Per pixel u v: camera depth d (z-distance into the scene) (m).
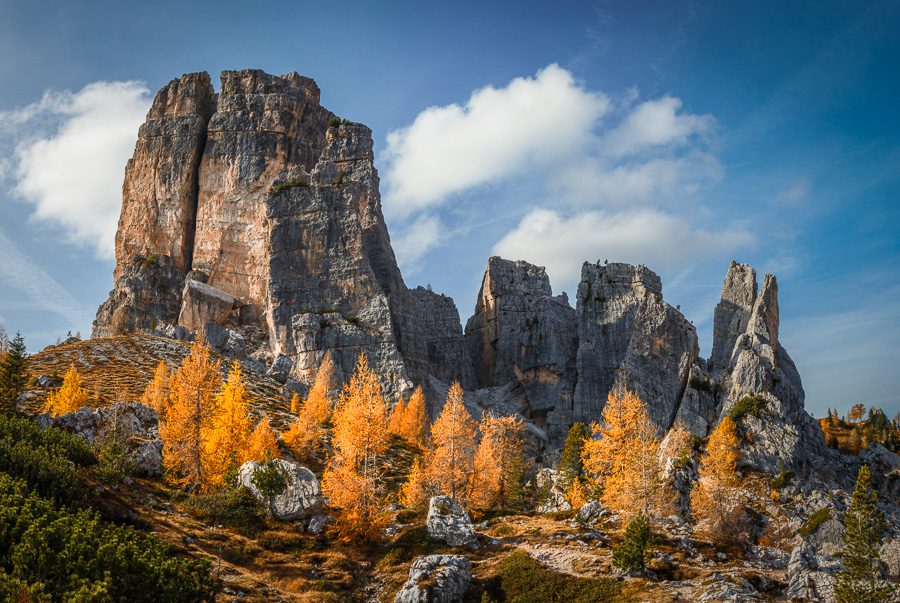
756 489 125.06
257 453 93.25
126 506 69.25
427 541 77.00
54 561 46.34
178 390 90.69
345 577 68.19
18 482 57.34
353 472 78.38
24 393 122.75
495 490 111.62
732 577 66.88
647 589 64.06
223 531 72.44
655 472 90.25
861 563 63.41
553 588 65.88
